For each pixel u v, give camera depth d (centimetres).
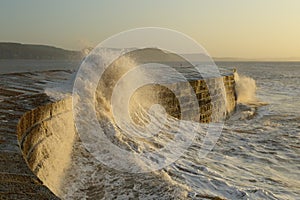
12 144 285
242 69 8731
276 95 2231
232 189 516
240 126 1135
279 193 541
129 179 456
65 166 452
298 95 2242
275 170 670
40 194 204
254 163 708
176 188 456
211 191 495
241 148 823
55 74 1028
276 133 1027
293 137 973
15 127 333
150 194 425
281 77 4794
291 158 759
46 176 396
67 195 386
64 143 505
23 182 217
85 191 409
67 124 536
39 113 438
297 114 1432
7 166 238
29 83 734
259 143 889
